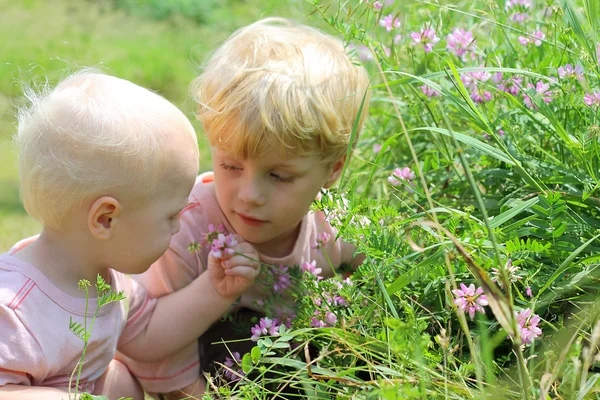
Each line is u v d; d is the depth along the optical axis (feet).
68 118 6.28
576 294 6.63
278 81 6.86
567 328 6.13
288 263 7.75
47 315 6.27
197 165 6.72
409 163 8.96
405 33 9.24
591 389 5.19
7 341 6.05
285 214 7.11
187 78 16.88
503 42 8.54
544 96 7.42
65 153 6.21
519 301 6.40
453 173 8.27
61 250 6.47
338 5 7.20
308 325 6.72
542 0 9.11
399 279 6.27
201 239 7.64
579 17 7.38
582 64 7.58
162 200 6.47
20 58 16.69
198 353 7.84
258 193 6.92
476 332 6.59
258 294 7.82
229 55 7.33
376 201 7.67
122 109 6.34
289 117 6.71
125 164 6.21
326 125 6.93
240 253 7.00
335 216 7.04
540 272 6.67
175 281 7.61
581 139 7.01
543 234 6.65
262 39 7.41
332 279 7.00
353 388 6.01
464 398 5.44
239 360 7.21
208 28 19.99
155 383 7.64
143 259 6.54
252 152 6.76
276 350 6.95
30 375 6.23
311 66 7.15
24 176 6.39
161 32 19.86
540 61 8.06
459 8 9.64
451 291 5.97
